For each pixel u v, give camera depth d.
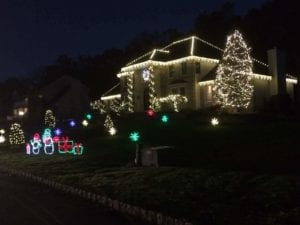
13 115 100.38
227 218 9.38
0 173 23.86
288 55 55.66
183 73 44.22
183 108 42.16
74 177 17.42
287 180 12.45
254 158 17.31
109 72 89.69
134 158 21.16
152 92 45.00
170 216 10.00
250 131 25.05
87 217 11.62
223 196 11.47
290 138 20.95
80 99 77.12
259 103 40.75
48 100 78.12
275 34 58.81
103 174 17.31
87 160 22.64
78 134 38.69
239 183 12.78
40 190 16.73
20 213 12.53
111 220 11.19
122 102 49.91
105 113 49.72
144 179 15.20
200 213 9.98
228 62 36.34
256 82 40.78
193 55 42.97
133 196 12.62
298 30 57.16
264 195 11.08
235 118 31.83
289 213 9.36
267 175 13.49
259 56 53.62
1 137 43.41
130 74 47.97
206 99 42.53
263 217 9.24
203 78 43.19
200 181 13.73
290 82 46.75
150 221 10.66
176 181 14.16
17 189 17.34
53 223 11.12
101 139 32.38
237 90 35.84
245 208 10.07
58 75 96.00
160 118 37.09
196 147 21.66
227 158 18.02
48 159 25.48
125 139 29.94
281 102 35.81
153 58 45.97
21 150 34.22
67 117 75.25
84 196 14.33
